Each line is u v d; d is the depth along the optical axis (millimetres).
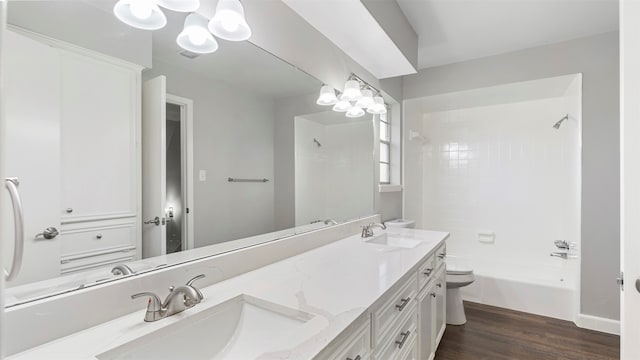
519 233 3504
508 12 2248
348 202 2379
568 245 3045
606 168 2486
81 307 814
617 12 2232
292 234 1781
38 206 776
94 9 906
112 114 955
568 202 3109
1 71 491
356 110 2469
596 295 2504
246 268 1356
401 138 3406
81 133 874
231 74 1401
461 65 3137
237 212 1443
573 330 2484
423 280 1719
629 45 1052
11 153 730
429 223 3996
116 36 964
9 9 730
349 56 2336
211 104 1312
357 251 1778
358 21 1827
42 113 788
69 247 843
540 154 3410
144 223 1051
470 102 3506
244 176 1484
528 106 3477
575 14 2268
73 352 712
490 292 2986
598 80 2533
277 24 1643
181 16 1167
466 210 3791
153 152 1083
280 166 1713
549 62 2736
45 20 797
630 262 1043
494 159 3645
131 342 761
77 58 866
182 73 1185
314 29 1954
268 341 926
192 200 1232
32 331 732
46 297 777
